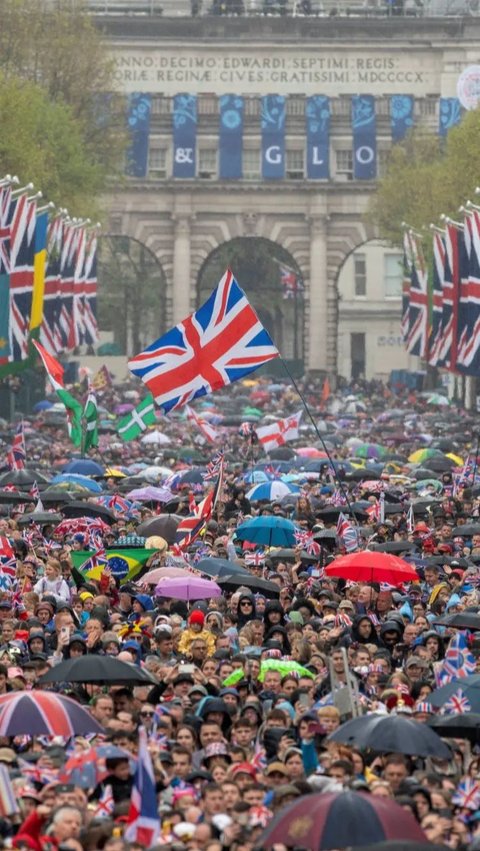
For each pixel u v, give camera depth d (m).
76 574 136.25
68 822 68.25
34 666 100.50
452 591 133.62
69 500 177.25
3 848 67.94
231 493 187.38
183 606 127.06
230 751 84.88
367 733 80.19
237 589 131.12
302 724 87.38
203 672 104.25
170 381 152.62
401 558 136.50
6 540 138.25
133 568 137.38
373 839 64.25
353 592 128.25
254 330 152.50
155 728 88.00
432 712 92.75
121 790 77.81
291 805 65.69
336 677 98.50
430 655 109.12
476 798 77.19
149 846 68.12
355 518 160.62
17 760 82.00
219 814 74.50
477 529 161.88
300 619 121.06
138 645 108.31
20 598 127.31
